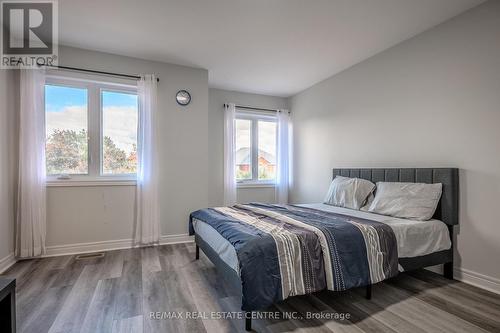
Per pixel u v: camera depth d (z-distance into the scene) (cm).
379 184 305
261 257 166
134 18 252
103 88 338
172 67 364
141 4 230
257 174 509
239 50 321
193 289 226
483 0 224
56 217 309
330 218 236
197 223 294
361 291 225
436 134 264
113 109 343
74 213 317
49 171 314
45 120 306
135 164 355
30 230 288
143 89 341
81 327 171
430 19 253
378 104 329
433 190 252
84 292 218
